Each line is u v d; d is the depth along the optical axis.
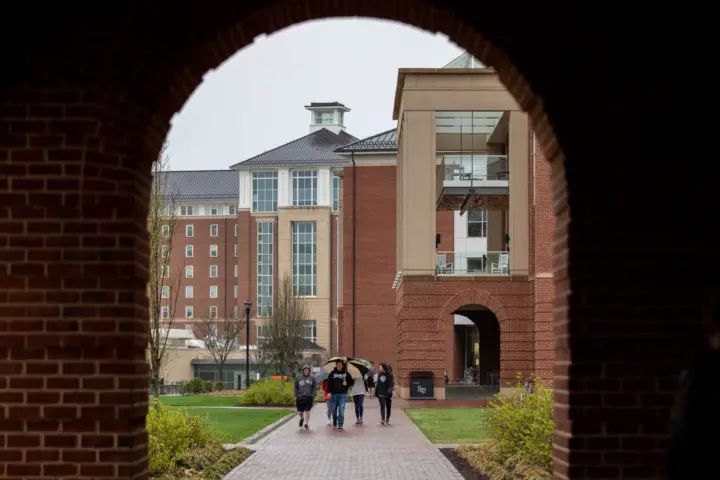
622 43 7.54
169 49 7.57
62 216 7.45
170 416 16.67
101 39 7.49
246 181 120.25
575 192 7.49
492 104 40.97
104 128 7.48
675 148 7.52
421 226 41.03
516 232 40.75
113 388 7.30
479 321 52.50
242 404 40.53
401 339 42.66
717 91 7.53
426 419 30.14
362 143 60.22
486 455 17.88
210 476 15.70
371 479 16.12
